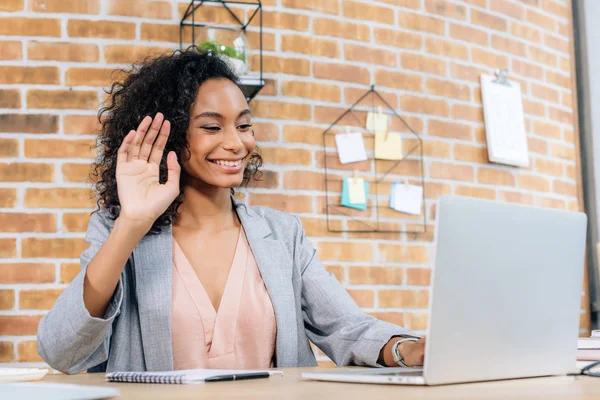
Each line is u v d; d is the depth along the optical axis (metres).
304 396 0.83
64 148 2.50
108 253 1.28
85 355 1.27
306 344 1.63
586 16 3.70
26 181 2.46
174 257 1.57
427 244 2.98
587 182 3.66
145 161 1.39
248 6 2.74
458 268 0.94
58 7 2.54
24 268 2.43
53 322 1.26
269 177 2.70
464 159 3.14
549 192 3.47
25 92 2.50
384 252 2.88
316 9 2.85
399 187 2.93
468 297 0.95
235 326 1.54
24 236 2.44
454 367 0.95
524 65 3.44
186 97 1.60
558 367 1.11
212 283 1.59
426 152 3.04
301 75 2.80
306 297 1.65
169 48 2.61
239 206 1.70
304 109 2.79
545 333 1.07
